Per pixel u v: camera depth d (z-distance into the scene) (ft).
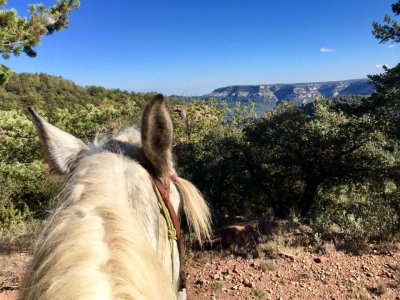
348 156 54.65
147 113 3.65
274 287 19.33
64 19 33.42
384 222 25.95
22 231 28.71
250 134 59.93
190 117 72.23
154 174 3.89
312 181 56.80
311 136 53.88
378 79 42.80
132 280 2.24
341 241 23.97
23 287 2.54
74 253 2.29
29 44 29.91
